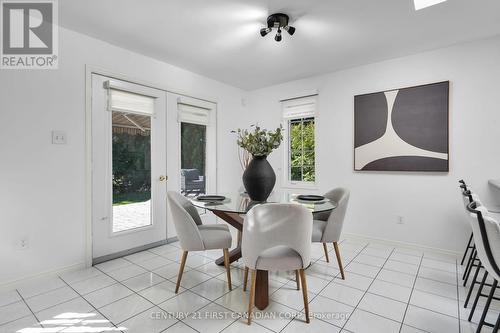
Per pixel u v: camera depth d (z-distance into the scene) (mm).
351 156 3551
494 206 2533
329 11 2207
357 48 2928
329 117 3740
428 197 3016
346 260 2809
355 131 3492
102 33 2604
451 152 2869
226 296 2066
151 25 2451
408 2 2082
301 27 2473
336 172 3682
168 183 3439
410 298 2031
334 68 3557
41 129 2357
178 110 3572
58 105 2457
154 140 3279
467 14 2244
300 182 4098
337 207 2291
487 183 2684
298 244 1706
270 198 2621
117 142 2939
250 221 1708
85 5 2129
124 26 2469
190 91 3705
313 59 3246
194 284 2271
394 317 1788
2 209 2152
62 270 2477
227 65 3465
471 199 1846
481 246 1385
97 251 2746
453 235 2871
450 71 2867
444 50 2898
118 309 1885
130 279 2367
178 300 2006
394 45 2852
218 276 2434
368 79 3395
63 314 1823
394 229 3240
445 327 1678
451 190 2875
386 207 3293
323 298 2033
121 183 2975
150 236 3229
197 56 3170
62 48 2479
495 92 2643
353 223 3547
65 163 2504
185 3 2100
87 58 2648
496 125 2641
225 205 2279
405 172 3158
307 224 1705
